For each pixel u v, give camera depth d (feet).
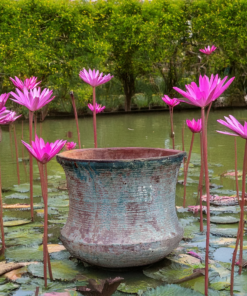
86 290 5.80
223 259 7.36
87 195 6.83
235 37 58.18
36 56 44.60
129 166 6.52
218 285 6.26
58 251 7.92
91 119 47.75
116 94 60.29
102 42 51.11
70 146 14.33
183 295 5.76
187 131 32.73
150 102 60.80
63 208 11.23
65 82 48.32
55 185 14.25
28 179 15.56
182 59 61.77
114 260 6.63
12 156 21.54
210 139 26.76
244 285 6.26
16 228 9.53
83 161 6.63
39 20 46.88
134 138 28.30
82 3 53.67
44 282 6.49
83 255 6.82
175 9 57.06
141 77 62.03
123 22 54.80
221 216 10.21
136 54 57.72
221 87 5.53
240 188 13.37
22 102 7.91
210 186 13.80
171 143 25.39
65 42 49.80
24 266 7.18
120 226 6.68
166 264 7.14
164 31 55.72
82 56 49.93
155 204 6.86
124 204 6.68
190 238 8.57
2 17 45.27
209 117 46.88
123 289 6.18
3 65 45.37
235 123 5.72
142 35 54.65
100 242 6.63
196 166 17.89
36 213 10.77
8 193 13.25
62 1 49.34
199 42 59.93
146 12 56.59
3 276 6.76
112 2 55.93
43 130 35.47
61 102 51.37
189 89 5.62
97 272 6.89
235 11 57.06
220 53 59.47
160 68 60.85
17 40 44.80
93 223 6.79
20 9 46.42
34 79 11.00
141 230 6.70
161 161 6.71
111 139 27.89
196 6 58.18
